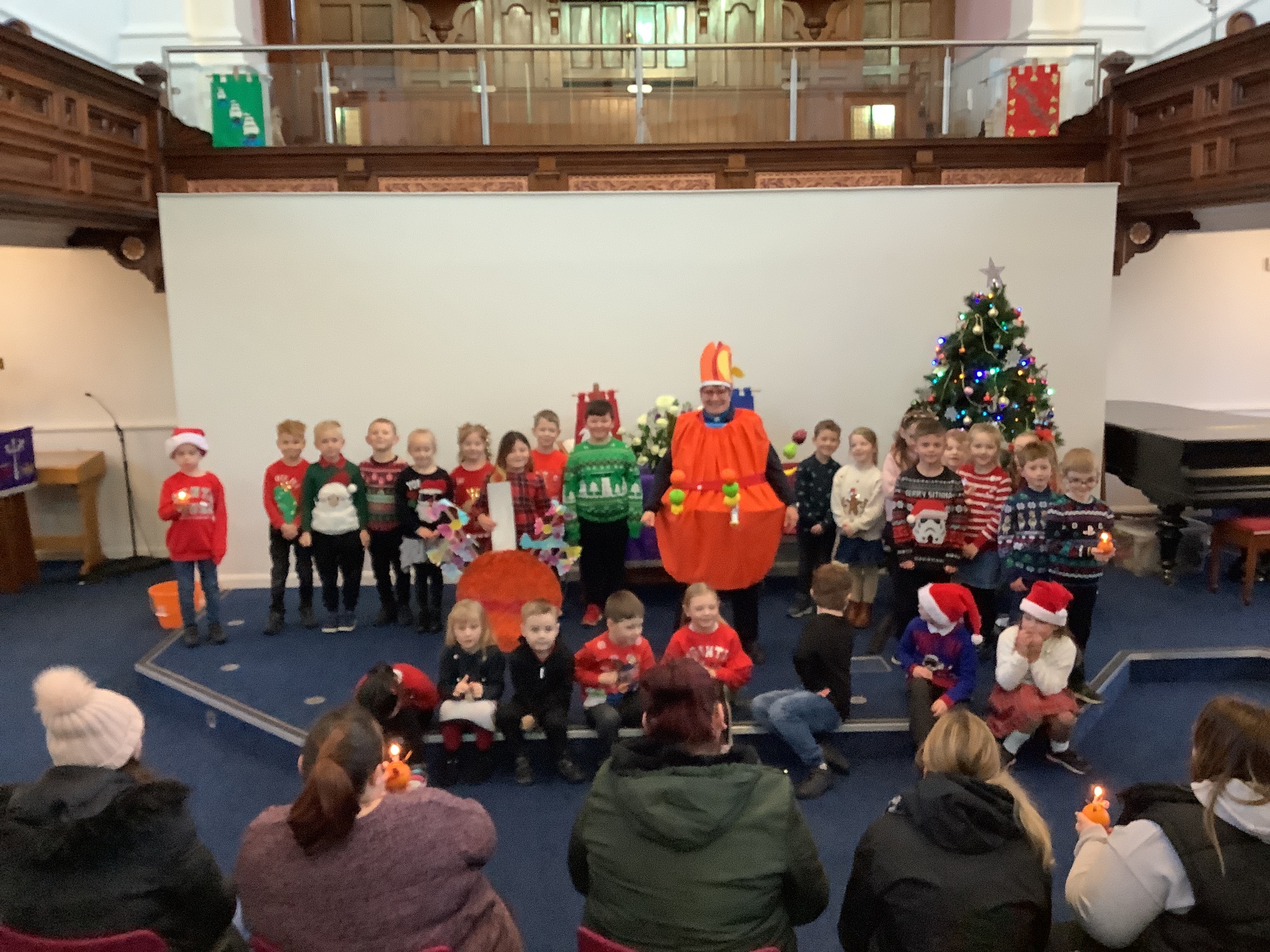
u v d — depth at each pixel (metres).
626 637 3.84
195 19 6.89
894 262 6.18
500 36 8.31
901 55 6.45
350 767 1.82
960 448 4.88
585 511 5.04
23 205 4.85
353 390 6.12
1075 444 6.42
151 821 1.85
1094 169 6.56
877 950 1.94
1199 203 5.73
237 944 2.09
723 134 6.45
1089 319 6.30
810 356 6.25
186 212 5.88
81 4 6.54
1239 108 5.35
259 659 4.96
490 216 6.00
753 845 1.89
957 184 6.51
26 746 4.27
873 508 5.12
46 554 7.28
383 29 8.16
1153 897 1.86
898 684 4.51
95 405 7.11
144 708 4.73
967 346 5.75
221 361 6.04
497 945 1.94
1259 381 7.72
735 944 1.86
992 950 1.82
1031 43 6.54
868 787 3.87
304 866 1.77
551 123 6.39
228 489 6.16
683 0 8.35
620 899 1.91
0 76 4.68
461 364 6.14
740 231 6.10
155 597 5.61
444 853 1.83
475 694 3.87
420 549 5.14
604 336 6.16
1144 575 6.16
